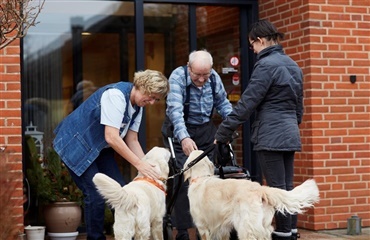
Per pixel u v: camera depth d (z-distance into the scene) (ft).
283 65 21.04
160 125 29.45
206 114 23.97
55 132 21.53
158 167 20.25
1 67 24.53
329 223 27.81
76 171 20.56
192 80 23.16
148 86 20.03
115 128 20.10
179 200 23.79
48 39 28.78
